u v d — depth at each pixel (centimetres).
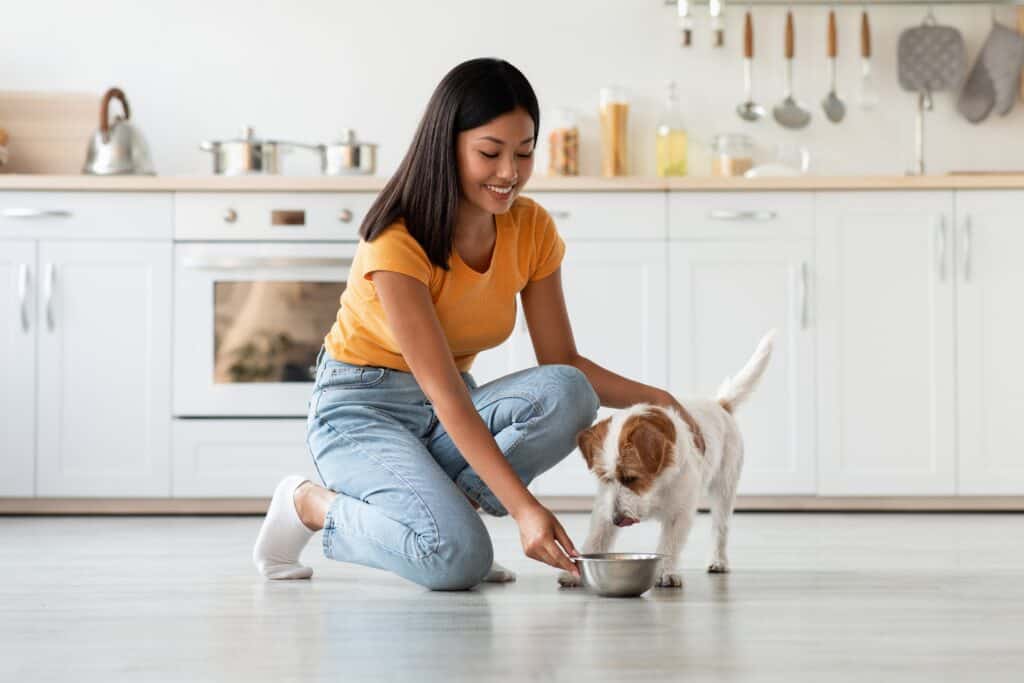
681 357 392
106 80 445
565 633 169
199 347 388
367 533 209
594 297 393
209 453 388
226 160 405
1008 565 250
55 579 234
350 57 447
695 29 449
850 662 150
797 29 449
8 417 387
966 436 393
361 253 211
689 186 391
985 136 449
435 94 201
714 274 393
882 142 448
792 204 393
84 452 387
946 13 448
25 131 437
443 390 198
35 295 388
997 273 394
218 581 229
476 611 189
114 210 388
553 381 217
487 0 448
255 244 389
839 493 391
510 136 197
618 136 435
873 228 394
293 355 389
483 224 212
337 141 412
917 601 199
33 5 443
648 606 193
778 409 393
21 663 152
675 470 202
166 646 163
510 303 222
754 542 299
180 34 445
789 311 393
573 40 448
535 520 192
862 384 393
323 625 178
